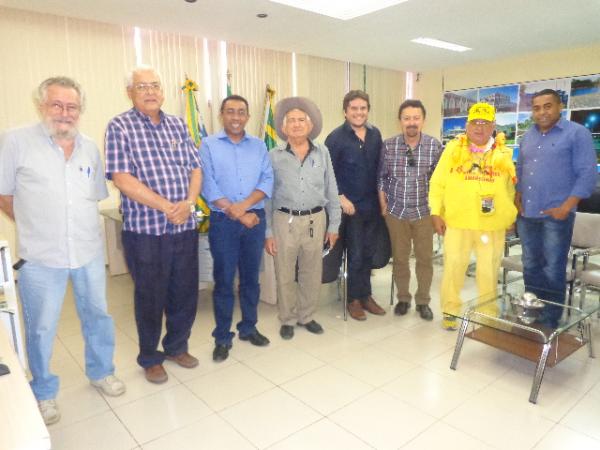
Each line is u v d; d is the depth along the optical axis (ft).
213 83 17.38
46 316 6.30
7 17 12.91
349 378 7.79
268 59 18.76
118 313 11.16
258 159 8.29
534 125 9.21
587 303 9.63
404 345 9.11
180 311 7.88
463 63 21.91
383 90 23.54
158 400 7.13
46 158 5.93
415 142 9.82
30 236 6.05
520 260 10.89
